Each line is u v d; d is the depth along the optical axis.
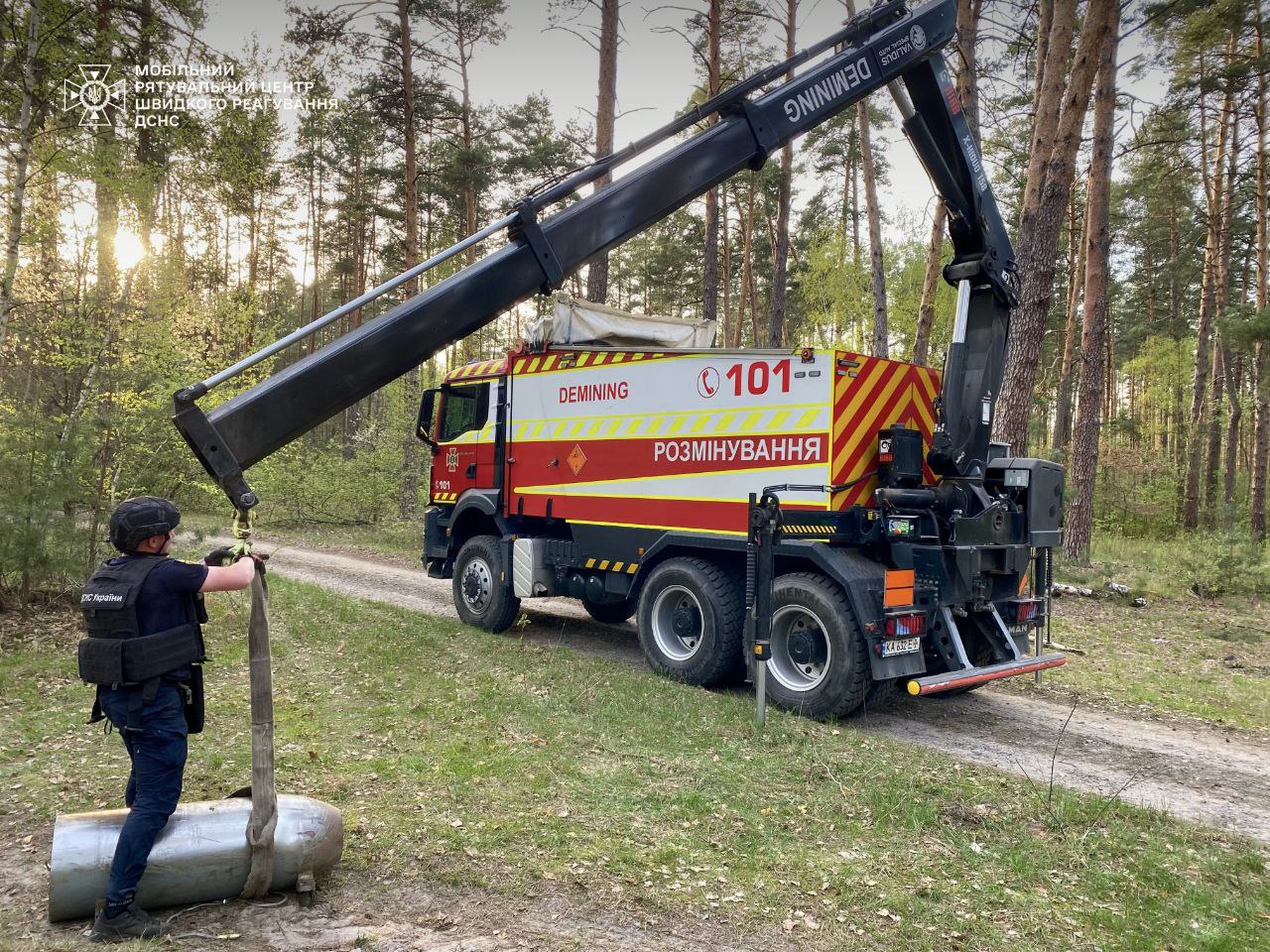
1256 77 18.80
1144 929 3.39
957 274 6.40
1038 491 6.85
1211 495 25.00
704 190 4.60
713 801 4.51
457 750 5.19
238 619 9.11
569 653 8.05
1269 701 7.28
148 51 11.91
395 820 4.13
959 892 3.63
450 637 8.61
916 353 16.88
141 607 3.08
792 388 6.52
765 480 6.69
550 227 4.09
